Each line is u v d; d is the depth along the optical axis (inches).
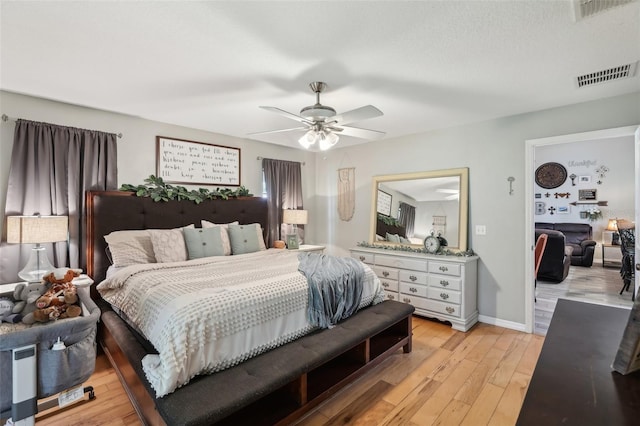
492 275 140.6
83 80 97.4
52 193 113.3
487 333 131.0
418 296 147.4
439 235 154.0
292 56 82.6
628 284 189.6
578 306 63.3
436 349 116.4
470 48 78.9
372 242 181.0
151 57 83.0
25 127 108.8
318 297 92.6
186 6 62.1
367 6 62.5
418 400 86.3
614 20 66.9
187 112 129.4
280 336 82.9
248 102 117.3
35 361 66.7
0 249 105.4
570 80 98.2
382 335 113.0
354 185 194.2
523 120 131.3
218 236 136.5
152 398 62.6
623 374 36.6
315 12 64.3
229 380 65.7
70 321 71.6
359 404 84.7
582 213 294.7
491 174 140.1
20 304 76.7
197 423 54.2
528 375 98.3
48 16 65.0
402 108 124.5
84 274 116.9
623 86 102.8
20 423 64.4
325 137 107.3
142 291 85.8
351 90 105.8
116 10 63.2
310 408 75.2
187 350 64.8
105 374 98.3
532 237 130.7
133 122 136.2
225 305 73.7
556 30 70.8
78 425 75.5
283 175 191.5
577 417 29.2
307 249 176.4
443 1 60.9
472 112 130.0
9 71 91.0
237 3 61.3
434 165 158.1
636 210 107.4
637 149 105.0
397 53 81.3
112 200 122.7
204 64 86.9
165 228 137.1
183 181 151.6
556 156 305.9
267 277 93.4
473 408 82.9
